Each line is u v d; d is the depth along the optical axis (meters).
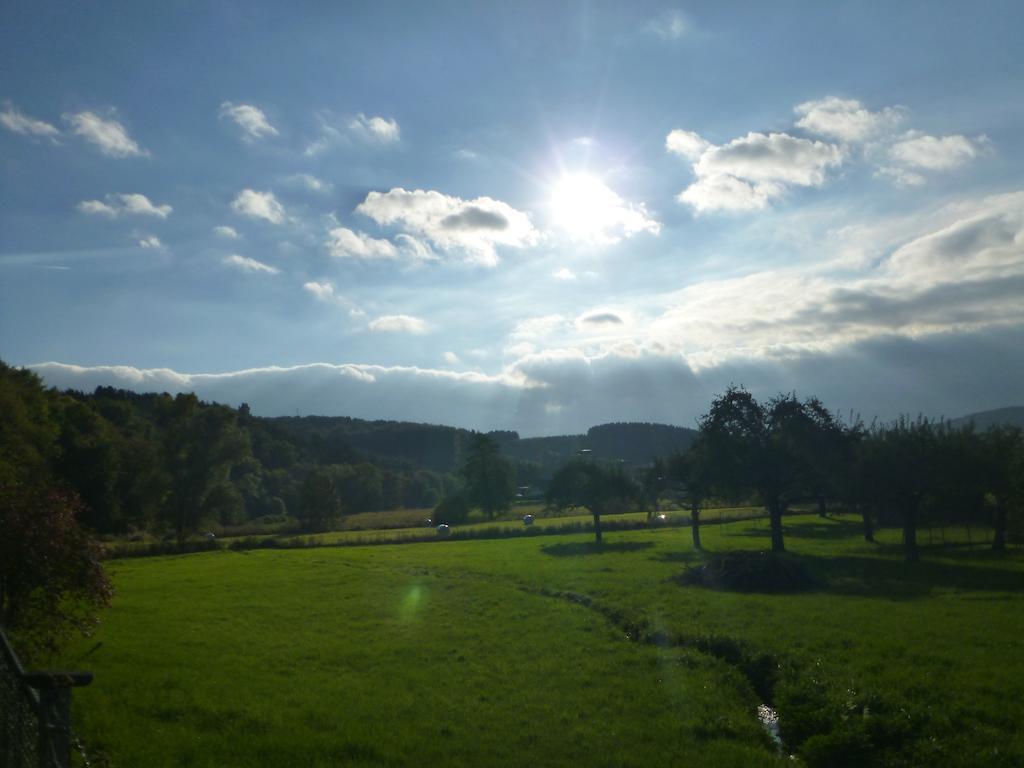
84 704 17.08
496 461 133.00
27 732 8.86
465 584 39.31
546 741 14.76
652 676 19.31
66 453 84.00
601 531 79.62
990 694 16.25
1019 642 20.73
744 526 78.69
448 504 108.69
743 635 22.62
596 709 16.78
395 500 164.62
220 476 95.88
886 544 54.22
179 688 18.77
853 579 35.62
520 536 78.12
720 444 54.53
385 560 55.28
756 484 53.72
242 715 16.45
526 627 26.22
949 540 55.00
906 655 19.48
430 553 60.56
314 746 14.46
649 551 55.16
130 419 130.75
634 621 25.95
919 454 42.53
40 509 16.09
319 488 106.88
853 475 45.97
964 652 19.69
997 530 47.78
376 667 20.88
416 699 17.66
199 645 23.98
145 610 31.53
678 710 16.58
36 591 16.53
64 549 16.09
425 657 21.95
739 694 18.02
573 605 30.89
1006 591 30.23
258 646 23.75
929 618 24.55
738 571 34.38
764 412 55.91
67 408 94.12
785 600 29.59
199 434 93.38
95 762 13.38
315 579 43.25
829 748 13.85
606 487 70.31
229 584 41.38
